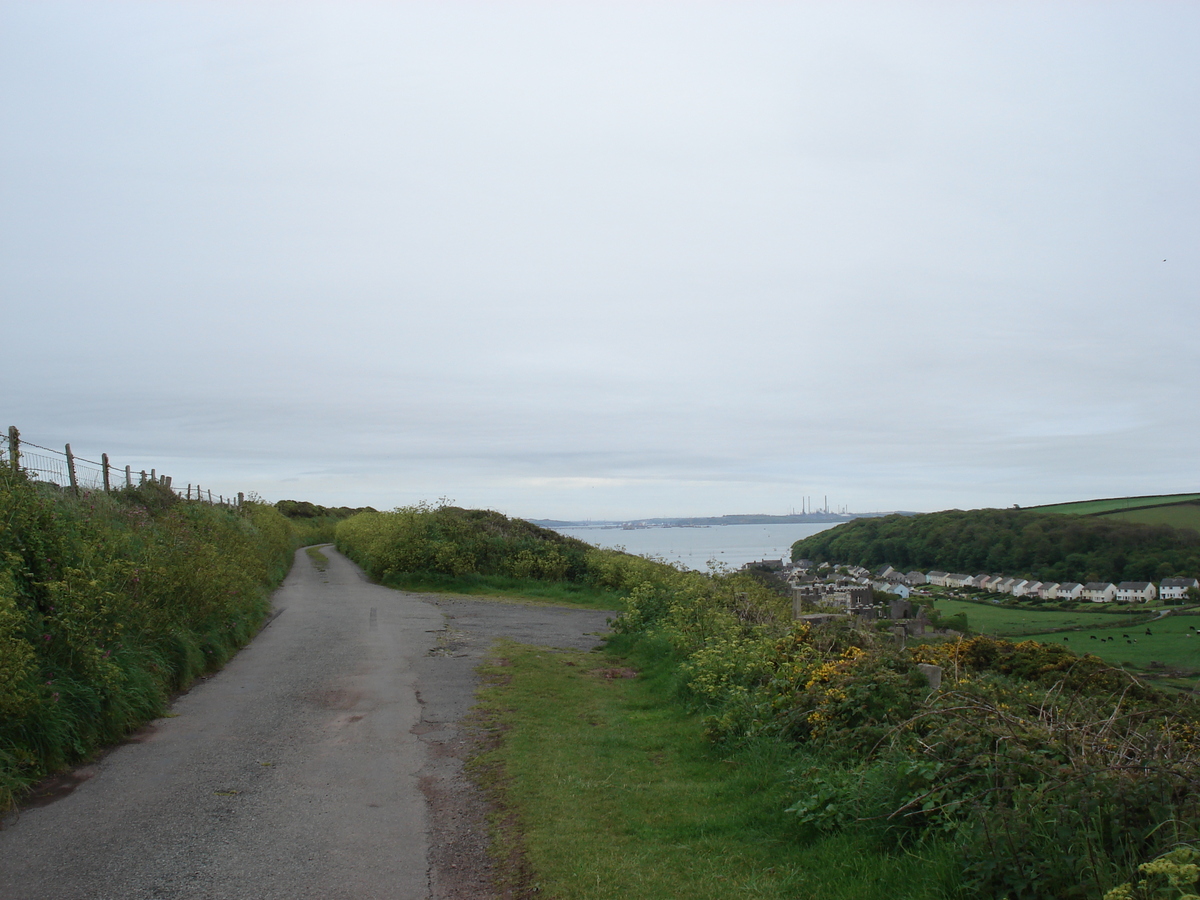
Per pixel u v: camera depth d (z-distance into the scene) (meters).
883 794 4.57
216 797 5.60
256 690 9.08
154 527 11.24
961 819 4.09
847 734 5.60
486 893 4.20
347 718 7.97
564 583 24.23
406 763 6.54
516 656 11.84
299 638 12.91
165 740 7.00
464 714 8.24
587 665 11.59
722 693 7.99
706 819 5.18
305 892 4.16
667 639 11.70
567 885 4.21
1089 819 3.44
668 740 7.43
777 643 8.30
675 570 21.05
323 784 5.96
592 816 5.32
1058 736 4.37
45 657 6.41
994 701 5.74
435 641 13.06
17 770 5.46
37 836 4.80
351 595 20.31
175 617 9.70
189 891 4.12
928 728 5.37
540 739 7.33
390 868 4.50
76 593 6.51
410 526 24.97
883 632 9.23
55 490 10.18
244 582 13.55
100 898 4.01
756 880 4.19
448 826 5.18
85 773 6.02
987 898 3.42
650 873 4.36
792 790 5.33
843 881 4.00
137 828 4.98
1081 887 3.15
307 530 54.12
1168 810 3.35
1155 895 2.79
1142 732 4.59
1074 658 8.12
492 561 25.28
